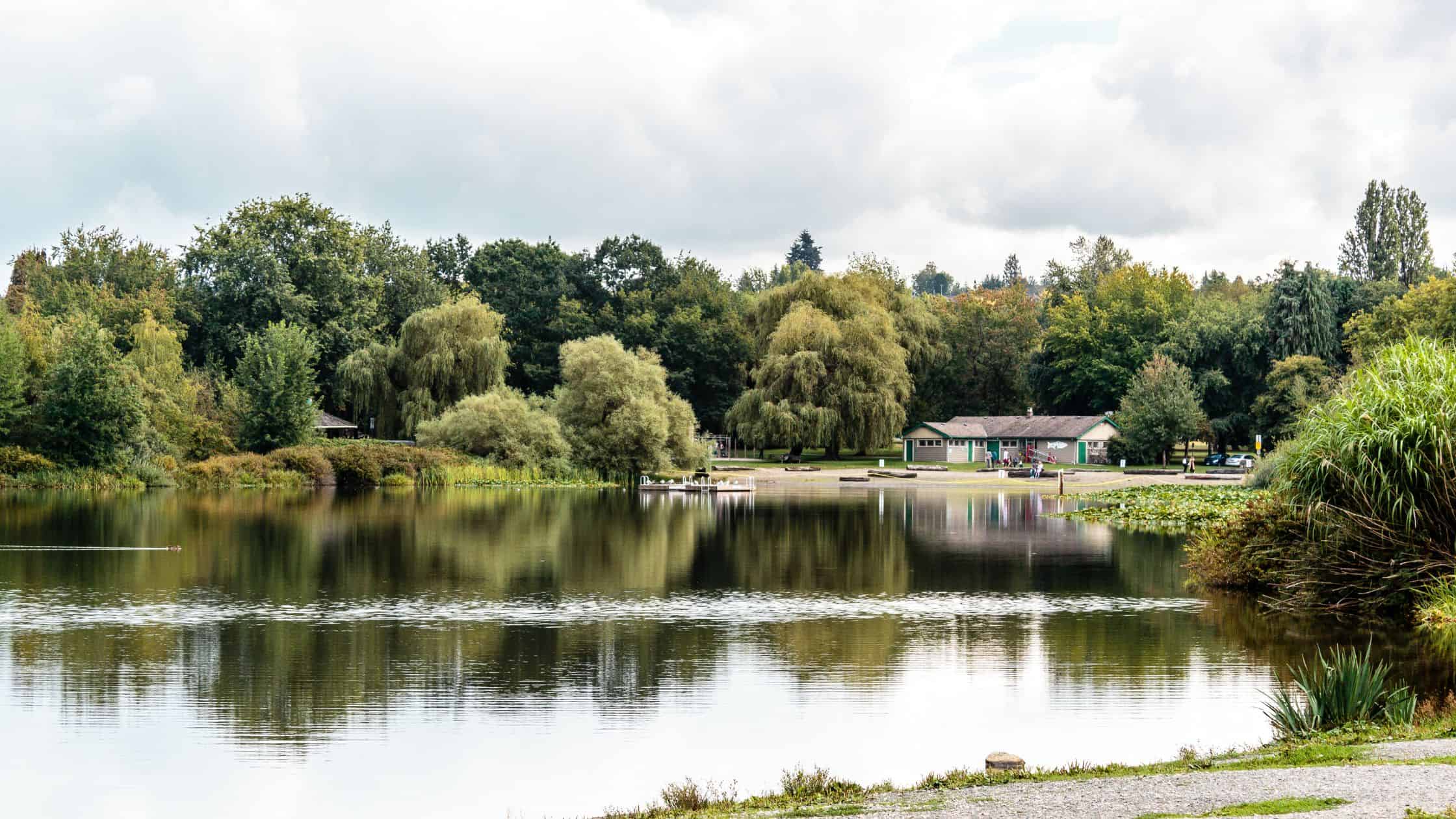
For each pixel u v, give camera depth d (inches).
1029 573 1555.1
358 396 3853.3
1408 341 1192.8
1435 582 1126.4
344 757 757.9
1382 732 658.8
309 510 2458.2
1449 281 4104.3
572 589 1414.9
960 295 7288.4
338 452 3312.0
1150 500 2573.8
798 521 2306.8
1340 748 609.6
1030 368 5634.8
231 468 3179.1
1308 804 475.8
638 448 3479.3
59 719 838.5
